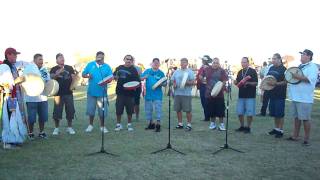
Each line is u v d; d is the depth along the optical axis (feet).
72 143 28.84
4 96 26.08
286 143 29.50
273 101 31.91
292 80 28.50
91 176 20.68
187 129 35.40
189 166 22.77
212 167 22.61
